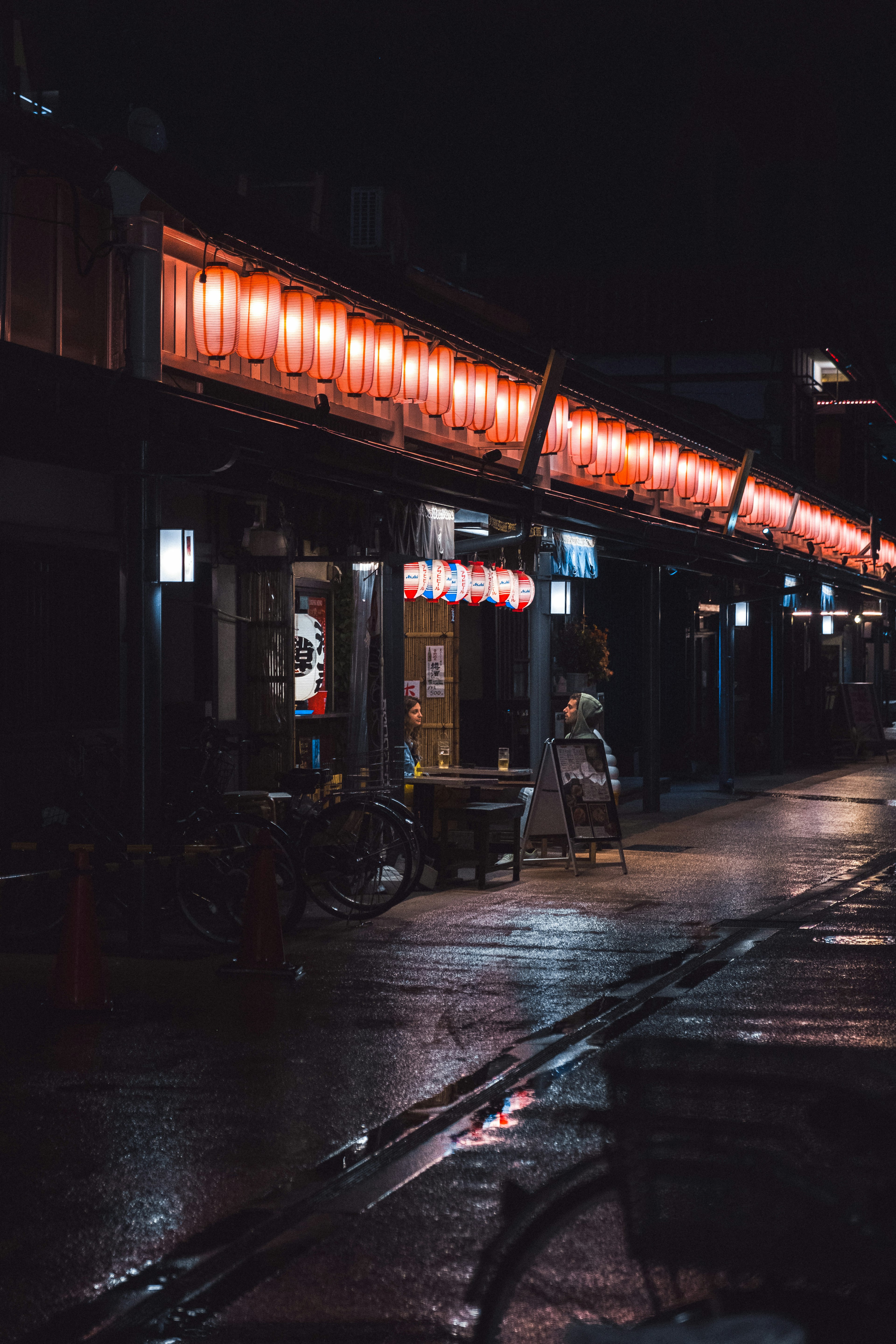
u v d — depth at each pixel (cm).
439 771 1434
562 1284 434
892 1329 322
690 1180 328
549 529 1534
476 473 1280
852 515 2870
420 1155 556
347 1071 677
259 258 988
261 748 1125
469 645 1898
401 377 1169
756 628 2964
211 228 923
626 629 2452
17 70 1065
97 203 920
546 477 1520
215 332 987
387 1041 733
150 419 902
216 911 1000
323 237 1048
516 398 1330
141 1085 652
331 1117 605
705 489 1886
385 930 1066
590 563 1664
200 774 1073
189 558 936
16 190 930
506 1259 336
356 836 1165
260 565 1227
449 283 1520
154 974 888
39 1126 591
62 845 972
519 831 1327
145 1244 469
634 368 3275
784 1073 532
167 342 1005
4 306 915
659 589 1919
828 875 1380
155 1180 529
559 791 1383
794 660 3059
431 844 1286
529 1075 672
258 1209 500
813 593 2903
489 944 1012
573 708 1578
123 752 1019
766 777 2630
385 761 1296
